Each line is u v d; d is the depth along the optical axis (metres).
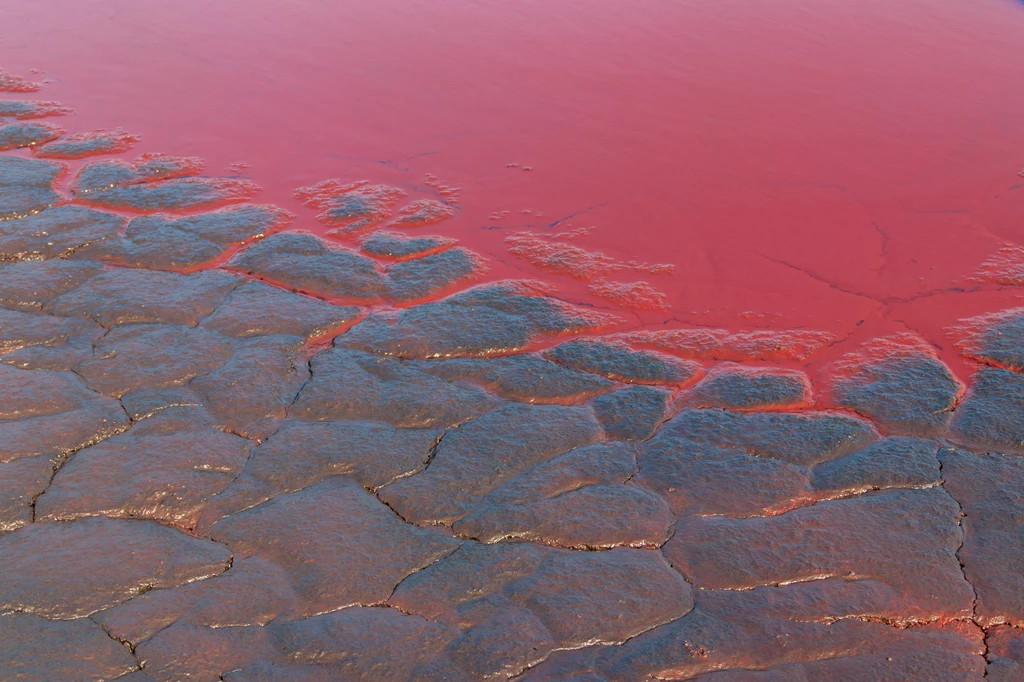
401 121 6.82
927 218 5.60
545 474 3.74
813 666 2.97
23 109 6.95
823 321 4.72
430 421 4.02
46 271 4.98
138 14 8.91
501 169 6.18
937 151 6.38
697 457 3.83
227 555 3.33
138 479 3.64
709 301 4.89
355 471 3.74
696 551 3.39
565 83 7.41
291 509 3.54
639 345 4.54
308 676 2.89
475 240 5.43
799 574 3.29
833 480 3.71
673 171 6.12
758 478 3.72
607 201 5.79
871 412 4.09
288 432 3.93
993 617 3.14
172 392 4.12
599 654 3.01
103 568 3.24
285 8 9.07
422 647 3.00
